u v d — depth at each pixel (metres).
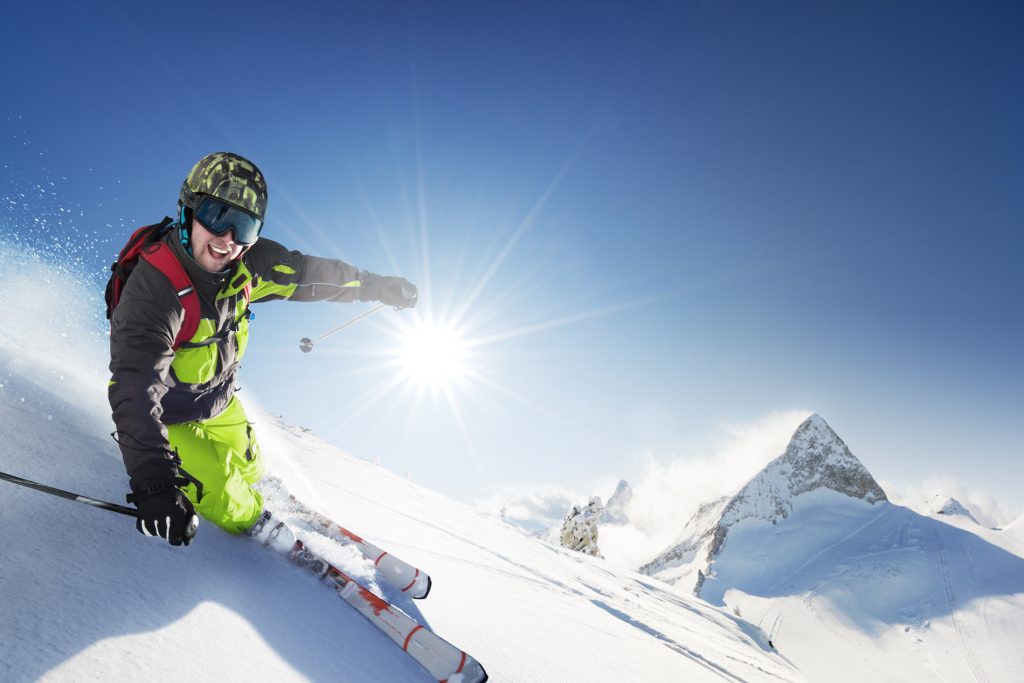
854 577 129.00
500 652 2.48
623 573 25.48
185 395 2.21
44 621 1.17
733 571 151.50
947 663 92.06
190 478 1.67
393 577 2.53
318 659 1.55
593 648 3.49
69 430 2.36
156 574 1.57
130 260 1.95
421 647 1.92
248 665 1.35
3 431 2.02
